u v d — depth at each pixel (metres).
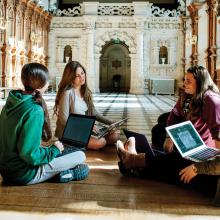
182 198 3.89
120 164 4.85
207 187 3.98
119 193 4.04
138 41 30.75
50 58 31.45
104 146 6.80
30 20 25.89
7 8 21.00
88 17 30.59
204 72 4.57
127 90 34.94
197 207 3.63
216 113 4.44
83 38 31.19
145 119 11.95
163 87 30.16
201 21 24.50
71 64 6.41
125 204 3.69
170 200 3.82
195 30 25.88
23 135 3.84
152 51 31.06
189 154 4.14
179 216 3.40
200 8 24.66
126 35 31.05
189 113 4.79
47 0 31.08
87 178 4.66
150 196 3.95
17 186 4.16
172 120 5.05
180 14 30.02
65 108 6.23
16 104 3.88
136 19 30.45
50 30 31.38
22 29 24.25
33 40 26.31
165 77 31.05
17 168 4.06
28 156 3.89
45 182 4.38
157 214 3.44
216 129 4.44
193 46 26.22
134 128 9.88
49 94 26.48
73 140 4.98
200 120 4.70
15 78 22.64
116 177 4.73
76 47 31.33
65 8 34.19
